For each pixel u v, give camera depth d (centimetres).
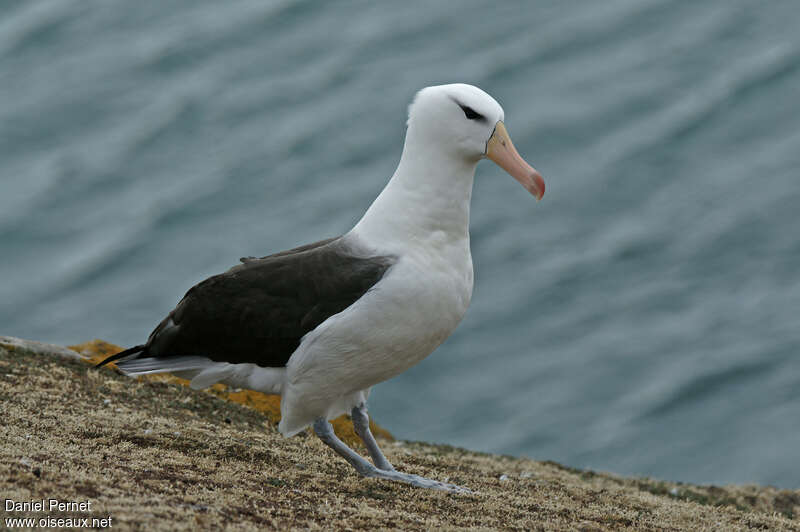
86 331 2286
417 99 748
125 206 2758
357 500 689
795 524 805
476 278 2412
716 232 2478
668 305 2262
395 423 1953
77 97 3288
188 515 576
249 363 747
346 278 714
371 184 2802
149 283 2447
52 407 792
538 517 711
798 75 3023
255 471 721
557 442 1891
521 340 2198
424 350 748
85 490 592
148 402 884
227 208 2736
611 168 2762
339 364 721
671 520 767
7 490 566
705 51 3247
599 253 2456
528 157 2848
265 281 731
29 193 2827
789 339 2105
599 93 3097
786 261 2358
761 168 2686
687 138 2842
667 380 2033
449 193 737
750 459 1800
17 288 2448
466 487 798
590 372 2084
